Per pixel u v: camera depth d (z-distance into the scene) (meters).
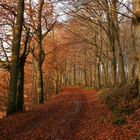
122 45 58.12
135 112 13.17
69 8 28.73
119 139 10.24
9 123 15.00
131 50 55.75
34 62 37.75
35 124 14.99
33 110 21.67
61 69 67.38
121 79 29.45
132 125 11.43
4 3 22.61
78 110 22.17
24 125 14.57
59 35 46.31
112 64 35.88
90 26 39.84
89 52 57.56
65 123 15.43
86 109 22.70
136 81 16.70
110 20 29.58
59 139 11.49
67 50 55.44
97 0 26.11
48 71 55.00
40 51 30.47
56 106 25.64
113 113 15.30
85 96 40.47
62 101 32.34
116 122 12.83
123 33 55.00
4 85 38.44
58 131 13.12
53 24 30.69
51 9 29.47
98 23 34.03
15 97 19.03
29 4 26.48
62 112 20.73
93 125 14.34
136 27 14.91
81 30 42.06
